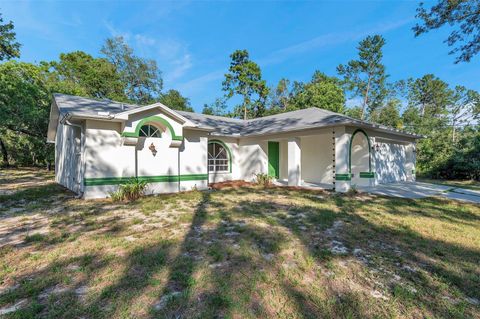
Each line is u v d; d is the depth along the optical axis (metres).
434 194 9.98
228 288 2.86
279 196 9.36
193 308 2.50
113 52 34.44
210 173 13.64
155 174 9.73
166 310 2.46
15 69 17.97
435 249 4.13
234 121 18.02
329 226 5.44
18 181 14.12
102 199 8.30
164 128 9.88
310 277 3.20
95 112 8.57
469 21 8.66
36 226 5.38
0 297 2.69
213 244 4.29
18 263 3.53
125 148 8.98
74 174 10.17
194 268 3.35
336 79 36.28
